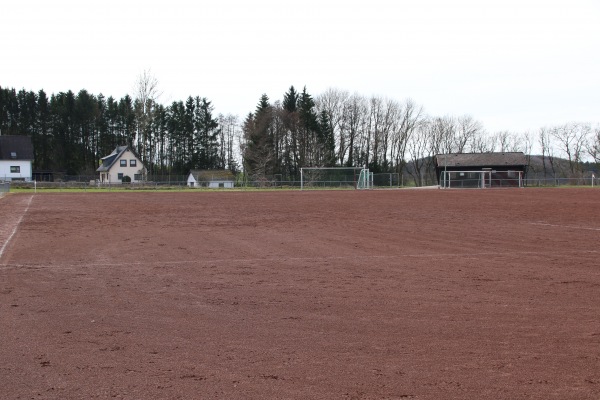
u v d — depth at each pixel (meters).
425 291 8.16
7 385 4.54
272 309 7.07
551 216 21.44
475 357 5.16
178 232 16.42
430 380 4.60
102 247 13.16
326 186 65.50
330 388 4.44
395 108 96.62
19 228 17.59
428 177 99.81
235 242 14.06
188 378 4.68
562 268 10.08
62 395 4.33
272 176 75.00
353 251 12.43
